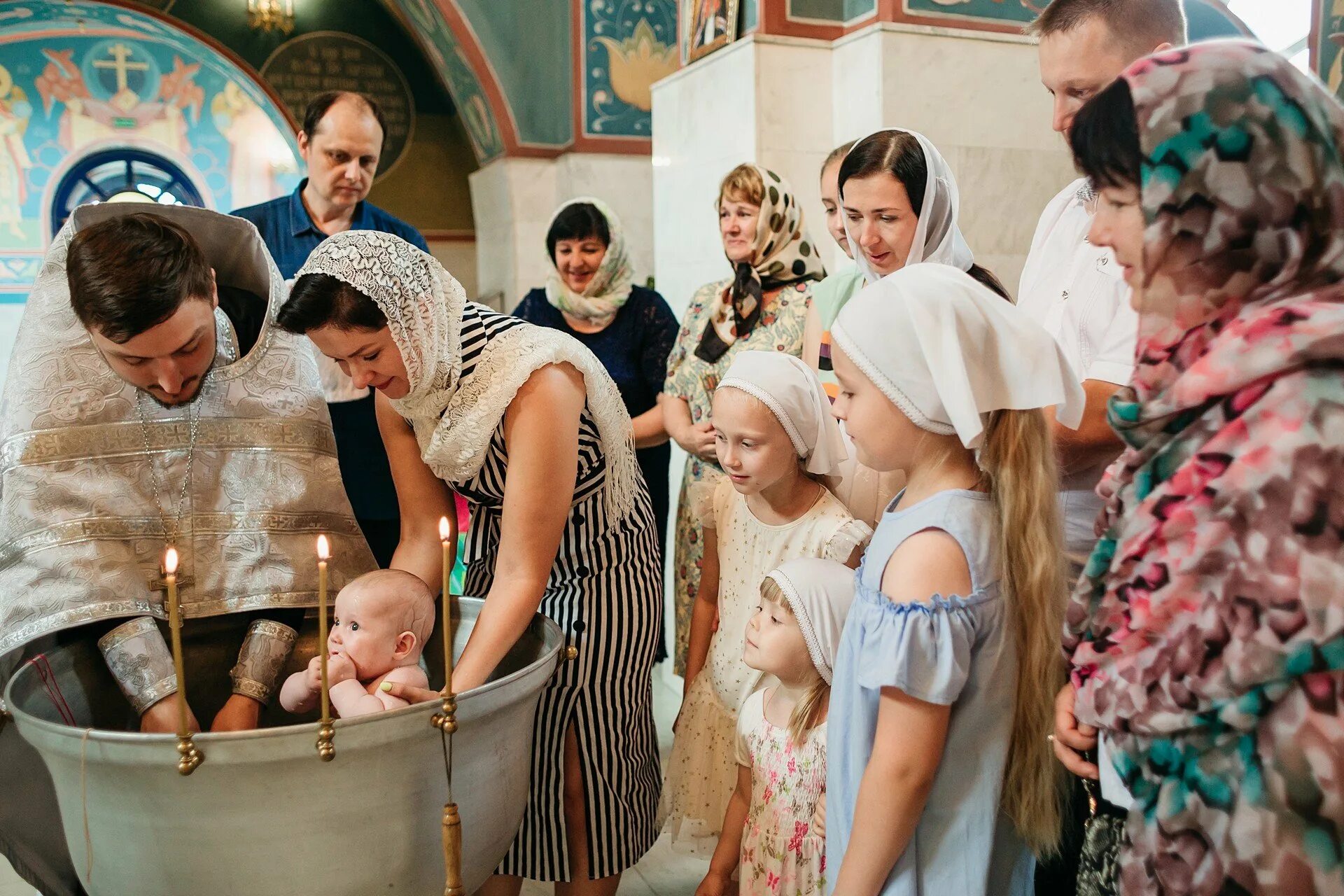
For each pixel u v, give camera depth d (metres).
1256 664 0.84
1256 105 0.85
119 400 1.57
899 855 1.20
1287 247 0.86
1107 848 1.13
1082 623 1.04
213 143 8.46
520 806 1.39
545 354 1.54
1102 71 1.63
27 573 1.47
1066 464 1.61
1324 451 0.81
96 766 1.13
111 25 7.50
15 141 7.95
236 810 1.12
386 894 1.21
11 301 8.04
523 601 1.50
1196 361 0.90
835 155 2.44
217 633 1.63
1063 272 1.72
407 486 1.75
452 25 5.73
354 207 2.76
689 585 2.87
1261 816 0.86
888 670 1.16
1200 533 0.88
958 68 3.35
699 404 2.78
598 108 5.63
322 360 2.30
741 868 1.73
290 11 6.55
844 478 2.02
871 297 1.23
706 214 3.81
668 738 3.31
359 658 1.50
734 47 3.53
